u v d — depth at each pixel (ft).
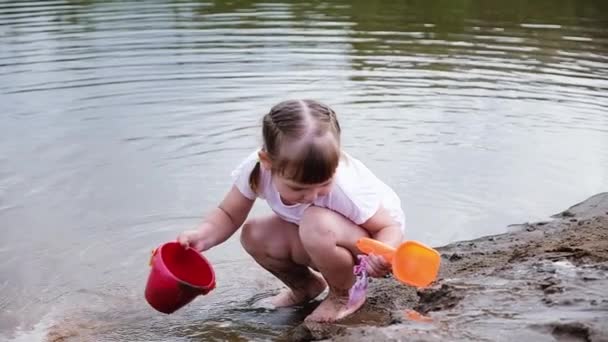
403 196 14.28
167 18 29.22
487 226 13.19
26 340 9.80
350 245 9.79
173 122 17.85
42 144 16.60
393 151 16.30
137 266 11.89
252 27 27.63
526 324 8.43
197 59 23.08
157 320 10.30
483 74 21.72
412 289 10.77
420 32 27.02
